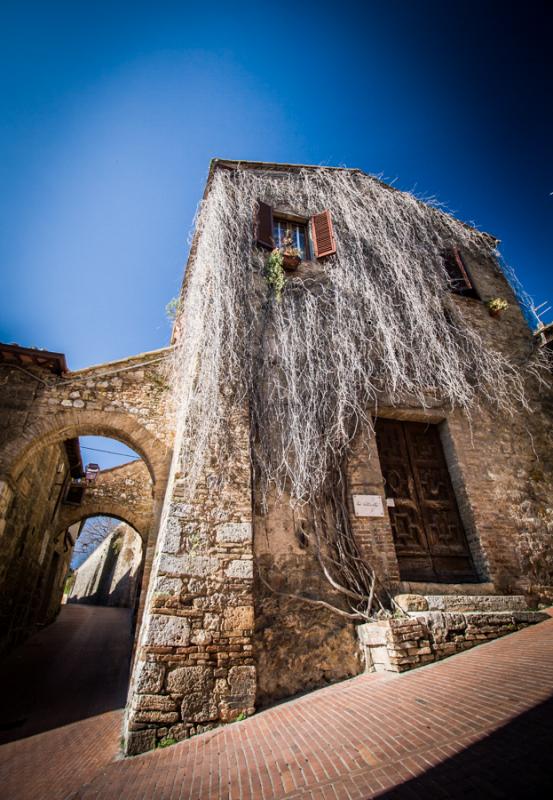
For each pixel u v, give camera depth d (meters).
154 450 7.45
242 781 2.67
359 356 6.70
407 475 6.63
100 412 7.56
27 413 7.30
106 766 3.46
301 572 5.20
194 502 5.03
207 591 4.52
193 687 4.02
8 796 3.22
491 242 10.48
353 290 7.43
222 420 5.68
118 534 30.25
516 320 9.20
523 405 7.86
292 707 3.95
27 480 9.19
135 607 13.26
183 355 7.34
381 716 3.12
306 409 6.13
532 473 7.10
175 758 3.35
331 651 4.78
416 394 7.02
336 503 5.72
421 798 2.00
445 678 3.58
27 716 5.81
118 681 7.93
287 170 9.55
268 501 5.54
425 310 7.60
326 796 2.26
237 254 7.21
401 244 8.43
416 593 5.37
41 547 12.30
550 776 1.88
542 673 3.16
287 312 7.02
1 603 9.12
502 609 5.34
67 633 14.09
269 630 4.72
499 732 2.42
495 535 6.28
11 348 7.32
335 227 8.54
